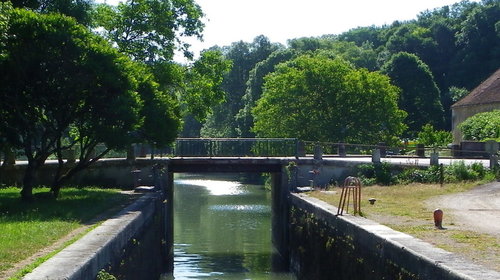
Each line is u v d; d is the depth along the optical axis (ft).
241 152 107.76
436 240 40.57
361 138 161.27
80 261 31.76
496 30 262.47
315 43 297.12
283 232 88.12
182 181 223.71
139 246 55.11
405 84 223.30
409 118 222.69
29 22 62.75
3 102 64.08
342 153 114.83
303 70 163.73
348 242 49.42
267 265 82.58
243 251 91.81
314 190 86.69
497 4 276.41
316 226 63.98
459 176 83.46
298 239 75.66
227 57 278.67
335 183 94.94
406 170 89.04
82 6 86.53
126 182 95.20
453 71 277.64
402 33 318.45
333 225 55.57
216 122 271.49
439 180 83.76
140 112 73.31
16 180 88.48
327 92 161.27
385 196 70.90
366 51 287.48
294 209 80.38
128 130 67.36
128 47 98.68
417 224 48.29
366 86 163.12
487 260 33.86
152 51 99.50
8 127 65.16
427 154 137.69
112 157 99.19
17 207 59.77
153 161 95.86
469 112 169.17
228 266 81.20
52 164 90.99
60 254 33.83
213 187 196.75
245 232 108.06
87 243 37.65
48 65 63.41
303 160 97.35
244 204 147.64
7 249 36.11
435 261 31.22
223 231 108.78
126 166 95.30
